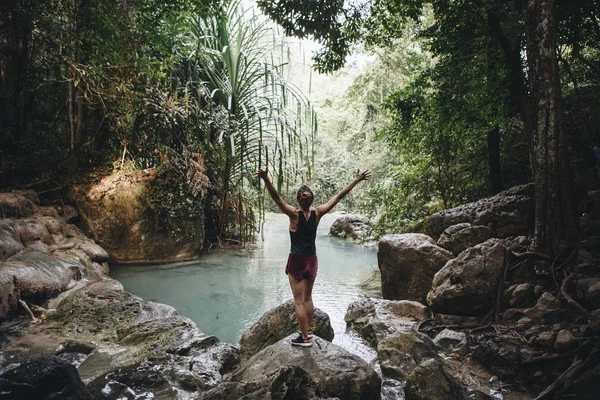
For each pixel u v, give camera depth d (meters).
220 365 4.86
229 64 12.62
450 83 9.45
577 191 7.53
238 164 12.52
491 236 7.32
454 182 12.04
